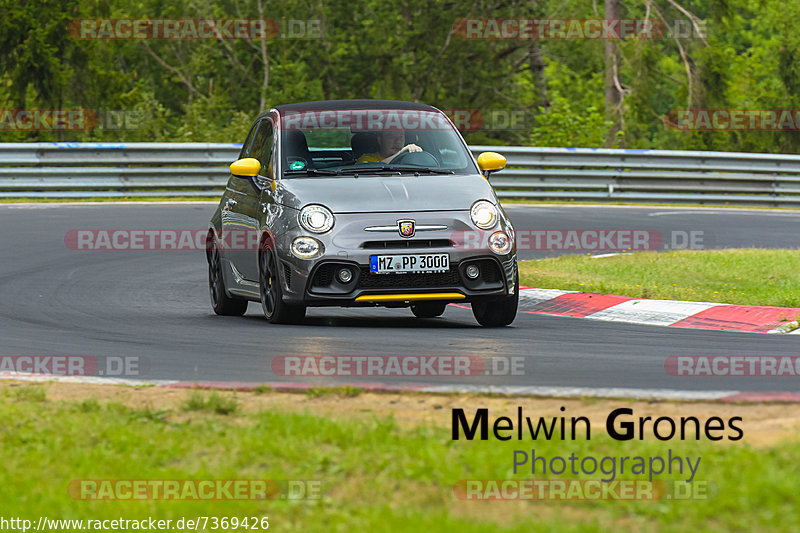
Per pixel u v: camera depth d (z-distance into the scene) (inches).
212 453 668.7
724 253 2090.3
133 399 840.3
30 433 727.1
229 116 6569.9
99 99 5689.0
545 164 3280.0
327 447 667.4
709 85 5201.8
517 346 1104.2
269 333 1198.3
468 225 1207.6
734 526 510.6
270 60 6653.5
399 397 816.3
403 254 1180.5
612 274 1846.7
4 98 5260.8
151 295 1617.9
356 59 6220.5
